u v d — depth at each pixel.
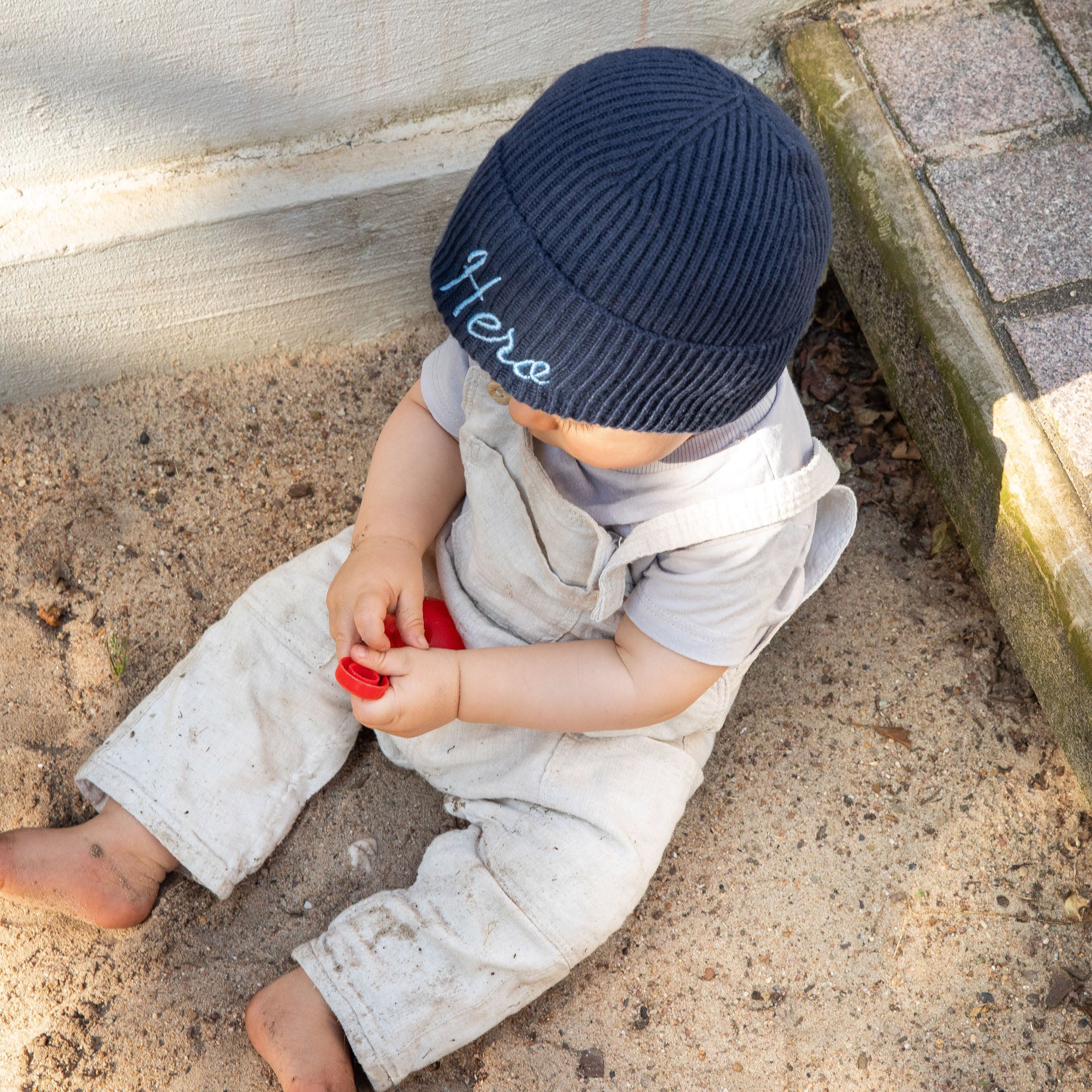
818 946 1.55
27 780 1.60
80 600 1.75
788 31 1.90
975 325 1.63
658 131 1.00
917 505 1.91
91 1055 1.44
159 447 1.89
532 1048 1.48
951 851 1.62
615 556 1.32
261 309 1.90
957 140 1.79
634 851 1.44
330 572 1.63
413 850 1.61
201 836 1.50
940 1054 1.49
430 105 1.74
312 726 1.59
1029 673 1.60
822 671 1.77
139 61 1.50
